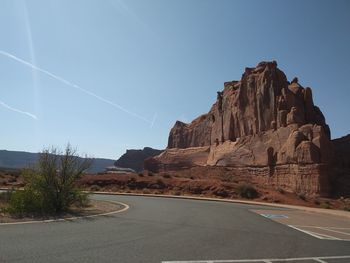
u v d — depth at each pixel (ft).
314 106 290.15
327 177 215.31
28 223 50.01
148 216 67.87
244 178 260.83
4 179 198.08
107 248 35.68
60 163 69.10
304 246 42.73
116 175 223.10
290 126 245.65
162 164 396.57
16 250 32.78
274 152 249.55
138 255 33.24
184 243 40.86
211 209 90.84
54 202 66.03
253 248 39.81
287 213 90.53
